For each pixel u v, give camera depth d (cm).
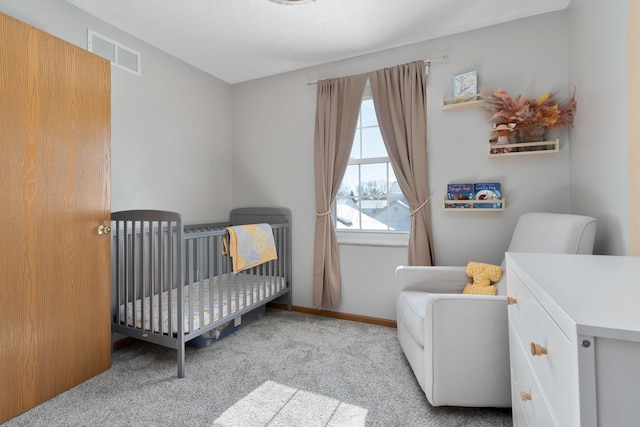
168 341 183
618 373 49
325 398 160
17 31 146
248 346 220
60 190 164
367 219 281
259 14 210
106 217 188
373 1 197
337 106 271
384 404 156
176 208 269
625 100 129
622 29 131
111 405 154
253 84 317
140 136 239
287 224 292
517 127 207
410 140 241
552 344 64
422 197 239
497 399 144
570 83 200
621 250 134
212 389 168
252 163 318
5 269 142
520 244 180
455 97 226
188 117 281
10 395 143
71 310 168
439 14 211
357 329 251
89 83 177
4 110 141
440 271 206
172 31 229
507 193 221
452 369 146
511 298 107
